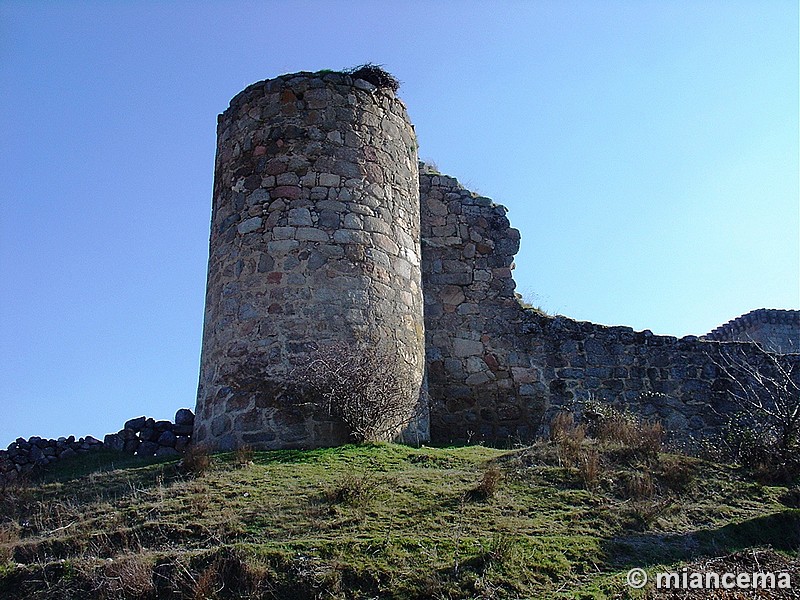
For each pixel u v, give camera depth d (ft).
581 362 56.34
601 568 26.68
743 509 32.94
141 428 44.73
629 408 55.67
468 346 55.83
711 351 57.98
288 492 31.91
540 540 27.55
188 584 25.21
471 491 32.04
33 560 27.81
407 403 43.39
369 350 41.60
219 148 48.47
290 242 43.37
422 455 37.40
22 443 43.68
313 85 46.42
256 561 25.70
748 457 39.99
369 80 48.34
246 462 36.27
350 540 26.86
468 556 26.16
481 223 58.70
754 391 56.49
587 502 31.99
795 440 40.91
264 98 46.73
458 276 57.31
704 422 56.08
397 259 45.75
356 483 31.58
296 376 40.93
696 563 27.45
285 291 42.52
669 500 32.63
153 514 30.37
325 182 44.70
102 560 27.09
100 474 37.17
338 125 45.93
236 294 43.39
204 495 31.83
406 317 45.21
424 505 30.60
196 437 42.91
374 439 40.19
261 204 44.45
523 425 54.65
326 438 39.86
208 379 43.32
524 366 55.83
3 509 33.78
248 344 42.06
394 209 46.60
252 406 40.91
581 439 39.17
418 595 24.56
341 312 42.60
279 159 45.09
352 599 24.58
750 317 82.33
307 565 25.58
